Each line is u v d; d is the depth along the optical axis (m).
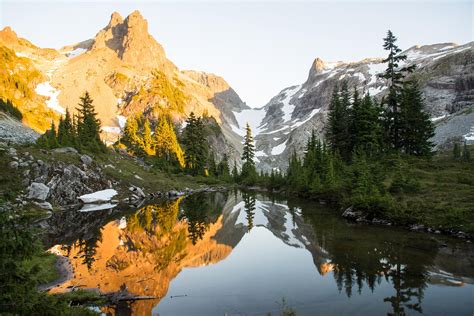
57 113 191.62
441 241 25.56
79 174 61.16
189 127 110.81
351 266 20.59
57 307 9.56
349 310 14.45
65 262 23.39
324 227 34.03
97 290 17.84
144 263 23.53
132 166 87.50
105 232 34.78
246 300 16.36
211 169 126.00
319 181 60.56
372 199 36.16
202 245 29.36
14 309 8.45
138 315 14.66
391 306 14.60
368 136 57.69
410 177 42.25
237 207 55.91
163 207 55.97
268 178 100.81
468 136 151.75
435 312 13.86
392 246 24.66
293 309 14.95
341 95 75.50
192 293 17.50
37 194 49.16
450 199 32.44
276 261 23.59
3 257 8.68
